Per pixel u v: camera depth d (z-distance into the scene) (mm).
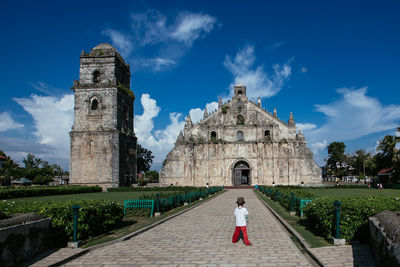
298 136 70000
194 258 11648
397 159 63688
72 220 13906
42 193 48219
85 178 61250
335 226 13398
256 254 12102
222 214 24812
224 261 11203
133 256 12039
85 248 12930
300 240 13906
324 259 10836
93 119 62875
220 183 70125
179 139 70875
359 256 11117
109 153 61312
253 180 69750
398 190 57000
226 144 71625
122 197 41750
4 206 14133
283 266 10562
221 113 73188
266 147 70375
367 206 13445
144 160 112188
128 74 71438
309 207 16672
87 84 63844
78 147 62188
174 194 30500
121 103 65500
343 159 121938
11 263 10367
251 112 72750
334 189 61594
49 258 11469
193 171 70312
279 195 31766
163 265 10852
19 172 97250
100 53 64125
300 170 68688
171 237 15617
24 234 11203
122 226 18766
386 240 9367
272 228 17969
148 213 22984
